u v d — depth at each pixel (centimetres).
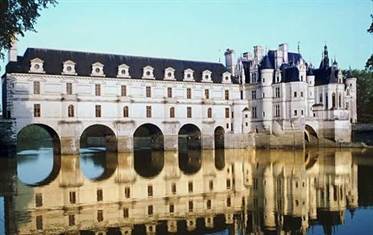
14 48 7950
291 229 2339
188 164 6425
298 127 10288
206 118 9975
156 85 9350
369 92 14175
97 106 8556
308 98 11212
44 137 17138
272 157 7694
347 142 10794
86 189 3916
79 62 8681
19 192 3734
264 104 10812
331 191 3603
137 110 9038
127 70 9056
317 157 7519
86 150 9969
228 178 4625
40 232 2303
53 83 8144
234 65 11862
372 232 2239
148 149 10275
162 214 2769
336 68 11756
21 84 7819
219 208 2945
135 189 3900
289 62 11575
